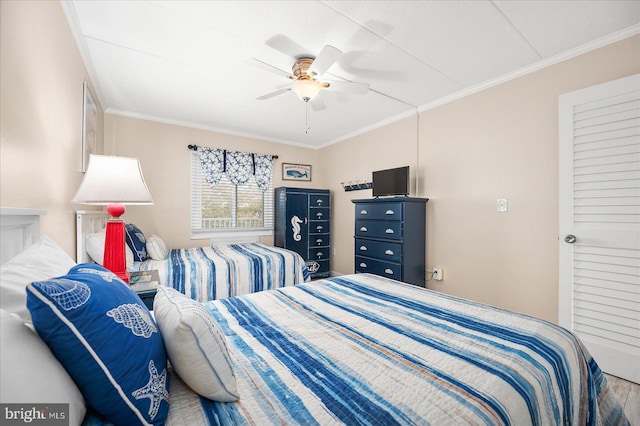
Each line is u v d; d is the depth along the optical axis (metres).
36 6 1.27
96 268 0.91
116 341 0.64
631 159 1.83
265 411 0.73
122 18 1.79
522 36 1.97
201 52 2.17
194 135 3.97
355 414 0.71
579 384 1.04
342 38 2.00
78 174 1.97
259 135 4.48
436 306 1.52
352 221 4.40
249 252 3.34
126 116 3.48
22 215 0.99
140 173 1.61
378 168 3.90
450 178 3.01
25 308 0.68
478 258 2.75
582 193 2.03
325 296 1.71
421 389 0.80
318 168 5.14
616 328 1.87
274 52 2.18
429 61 2.30
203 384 0.75
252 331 1.22
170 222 3.79
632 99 1.82
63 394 0.55
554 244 2.25
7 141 1.01
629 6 1.67
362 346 1.08
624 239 1.85
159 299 1.01
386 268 3.16
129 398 0.62
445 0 1.64
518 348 1.02
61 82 1.60
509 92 2.52
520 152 2.45
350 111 3.45
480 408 0.71
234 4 1.68
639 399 1.66
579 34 1.94
